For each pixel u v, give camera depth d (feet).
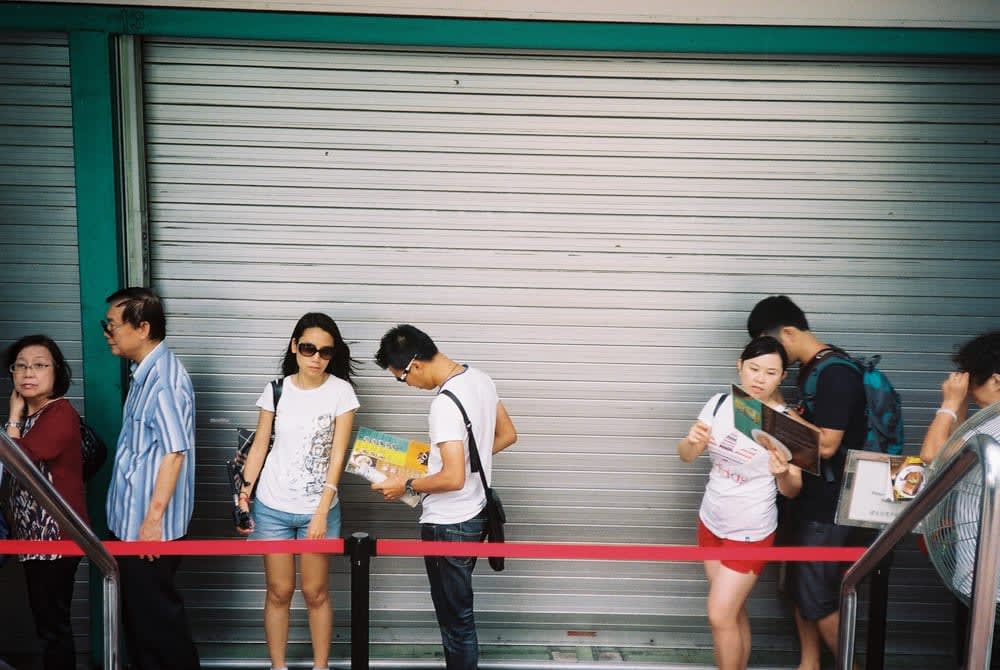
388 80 14.21
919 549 14.99
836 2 13.66
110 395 14.17
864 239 14.67
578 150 14.44
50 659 12.85
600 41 13.79
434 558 12.32
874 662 11.59
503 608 15.51
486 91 14.26
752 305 14.82
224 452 14.92
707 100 14.33
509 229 14.64
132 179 14.07
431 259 14.67
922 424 15.05
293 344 12.95
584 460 15.19
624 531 15.34
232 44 14.01
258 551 11.66
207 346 14.71
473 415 11.98
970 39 13.75
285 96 14.20
